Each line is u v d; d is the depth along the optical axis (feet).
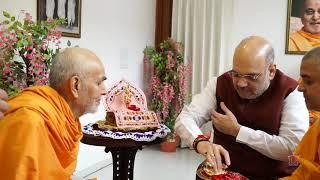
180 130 5.72
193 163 13.51
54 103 4.02
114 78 13.46
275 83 5.40
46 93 4.03
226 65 15.23
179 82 15.20
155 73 15.47
